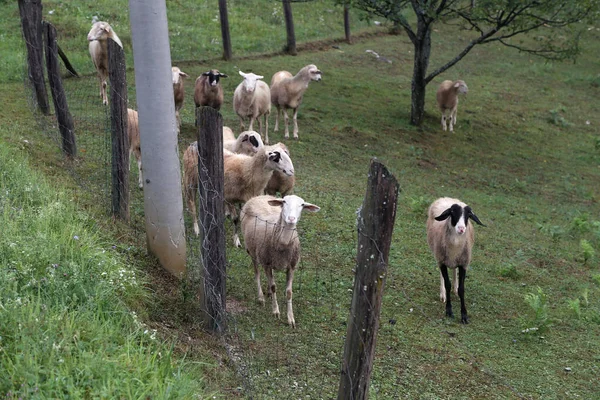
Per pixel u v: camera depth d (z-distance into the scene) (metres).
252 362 6.06
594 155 19.03
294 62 22.03
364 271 4.43
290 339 6.77
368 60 24.16
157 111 7.00
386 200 4.29
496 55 27.53
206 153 6.17
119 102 7.86
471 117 20.30
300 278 8.33
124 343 5.05
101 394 4.14
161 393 4.38
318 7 28.66
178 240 7.33
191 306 6.73
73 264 5.74
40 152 9.80
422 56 17.69
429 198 13.16
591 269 10.93
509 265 9.95
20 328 4.58
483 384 6.59
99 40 13.41
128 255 7.16
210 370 5.60
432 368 6.73
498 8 16.17
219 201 6.29
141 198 9.48
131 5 6.88
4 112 12.12
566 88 25.09
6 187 7.47
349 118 17.73
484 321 8.27
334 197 11.59
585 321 8.70
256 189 8.91
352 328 4.55
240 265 8.42
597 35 31.09
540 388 6.73
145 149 7.14
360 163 14.49
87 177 9.40
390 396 6.00
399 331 7.48
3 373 4.15
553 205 14.64
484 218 12.68
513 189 15.22
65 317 4.93
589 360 7.55
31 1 11.91
